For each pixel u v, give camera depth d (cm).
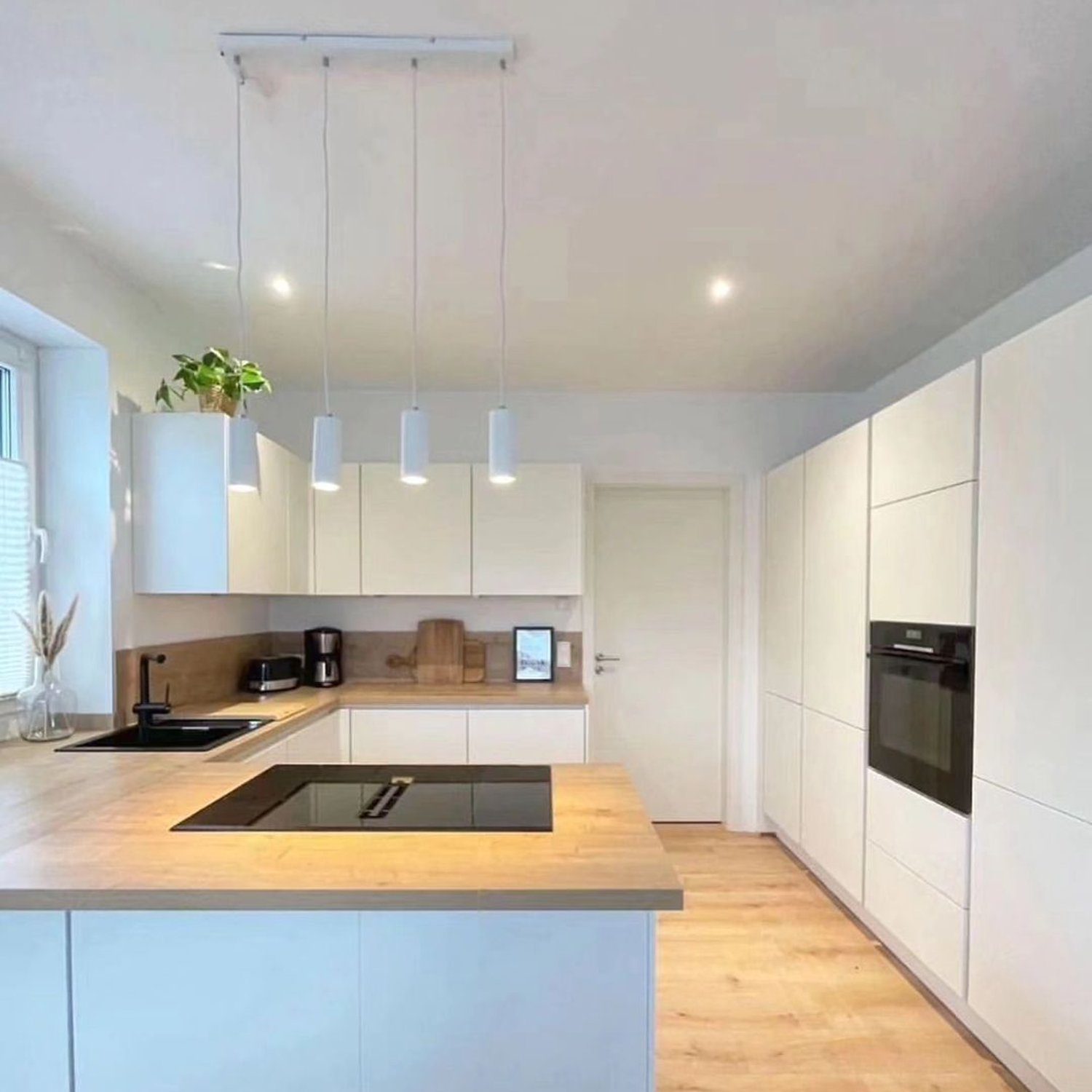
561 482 394
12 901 126
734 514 434
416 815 167
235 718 292
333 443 188
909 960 272
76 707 261
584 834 154
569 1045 137
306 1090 136
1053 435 189
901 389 378
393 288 276
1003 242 240
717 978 269
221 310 299
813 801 346
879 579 282
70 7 142
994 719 212
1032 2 140
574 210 220
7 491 246
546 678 420
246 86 165
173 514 276
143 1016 134
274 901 126
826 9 143
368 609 423
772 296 285
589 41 151
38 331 242
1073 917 181
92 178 204
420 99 170
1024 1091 209
